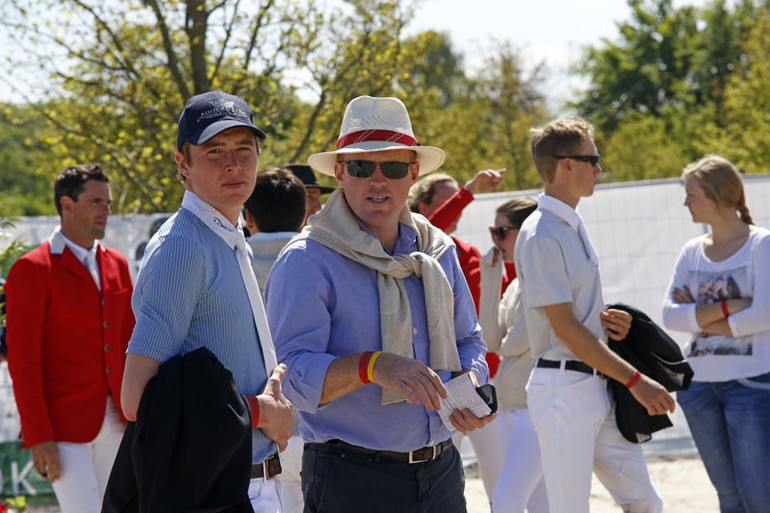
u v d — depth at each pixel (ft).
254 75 31.86
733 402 15.53
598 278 13.50
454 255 11.28
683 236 25.81
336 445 9.99
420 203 19.04
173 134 33.27
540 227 13.25
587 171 13.55
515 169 71.56
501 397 16.01
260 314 9.06
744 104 75.82
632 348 13.39
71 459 15.14
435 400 8.93
